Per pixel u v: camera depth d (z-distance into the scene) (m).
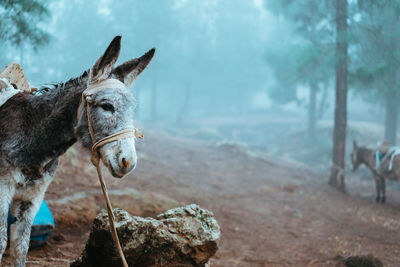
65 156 7.75
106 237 2.88
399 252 6.33
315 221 8.38
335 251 6.20
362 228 8.02
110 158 2.12
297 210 9.20
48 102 2.47
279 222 8.04
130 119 2.23
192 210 3.31
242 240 6.45
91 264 3.07
